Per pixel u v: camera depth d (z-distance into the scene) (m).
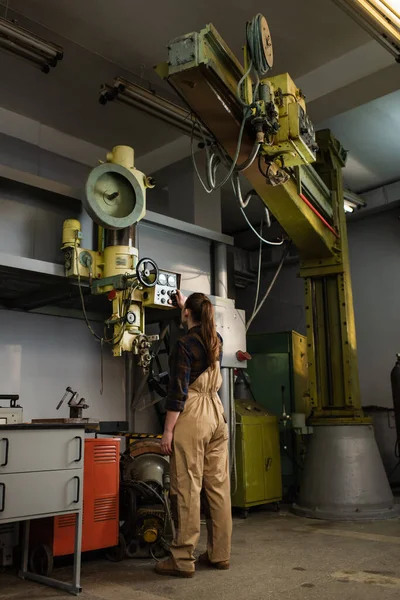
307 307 5.17
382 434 6.40
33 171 5.14
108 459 3.06
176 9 3.94
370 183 6.85
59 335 4.47
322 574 2.72
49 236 3.46
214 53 2.84
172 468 2.72
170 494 2.74
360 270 7.25
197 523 2.70
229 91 2.90
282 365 5.70
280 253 7.82
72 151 5.50
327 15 3.99
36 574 2.73
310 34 4.20
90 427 3.06
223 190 6.67
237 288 8.48
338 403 5.00
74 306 4.40
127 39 4.23
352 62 4.39
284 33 4.19
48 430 2.50
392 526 4.05
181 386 2.67
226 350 4.27
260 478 4.73
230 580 2.62
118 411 4.82
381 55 4.24
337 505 4.44
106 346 4.82
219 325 4.27
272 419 5.10
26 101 4.94
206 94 2.84
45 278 3.42
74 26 4.08
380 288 7.03
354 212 7.06
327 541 3.54
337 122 5.44
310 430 4.91
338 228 5.09
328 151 5.20
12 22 3.49
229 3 3.88
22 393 4.13
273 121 3.03
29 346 4.25
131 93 4.23
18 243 3.29
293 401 5.57
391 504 4.55
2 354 4.07
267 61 2.94
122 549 3.02
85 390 4.57
